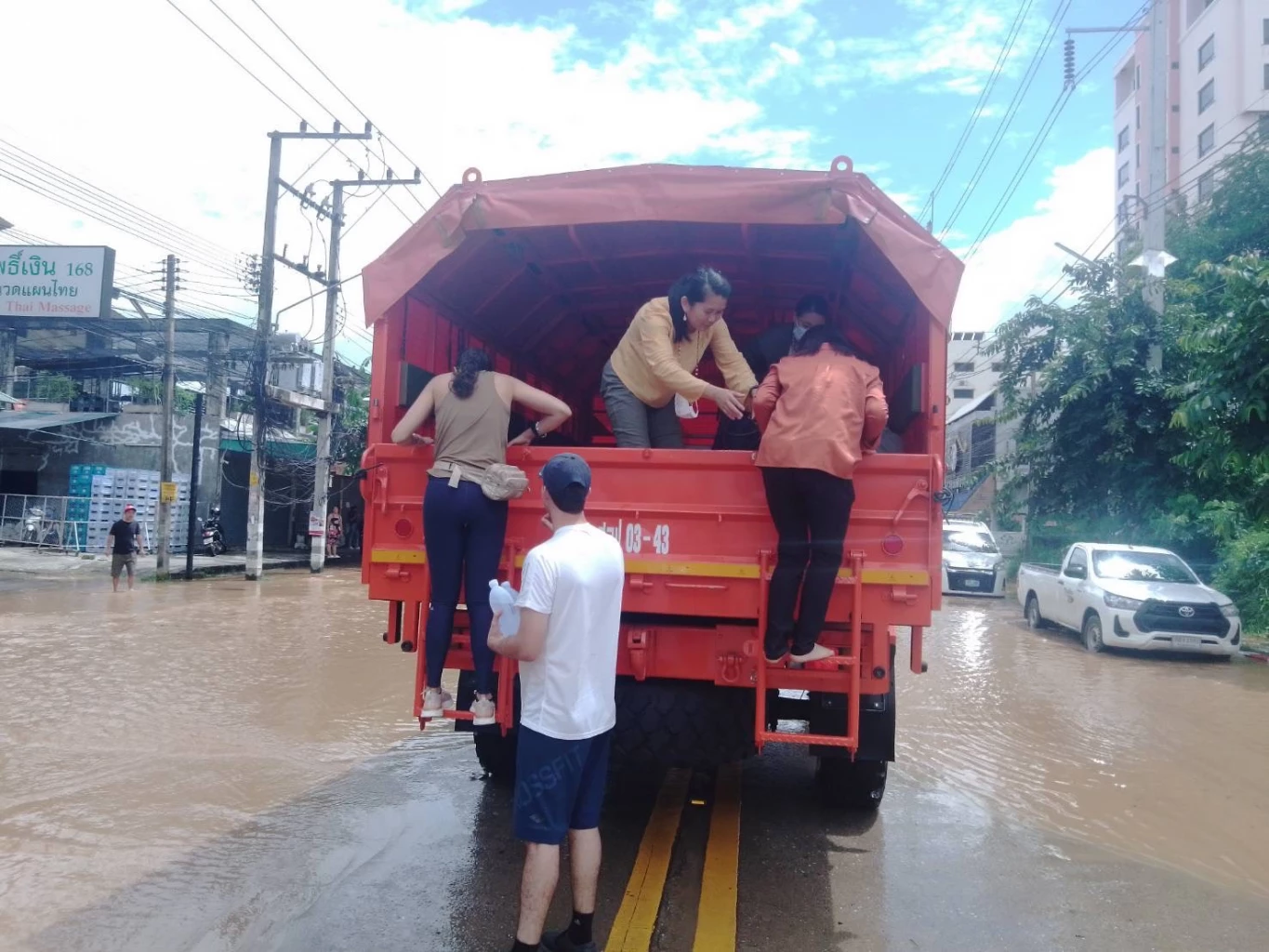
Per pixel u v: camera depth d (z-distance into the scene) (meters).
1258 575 15.35
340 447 26.61
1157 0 17.11
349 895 4.22
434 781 6.01
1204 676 11.34
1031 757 7.24
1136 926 4.21
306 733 7.19
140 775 5.98
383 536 4.64
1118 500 18.33
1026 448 19.80
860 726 4.88
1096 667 11.91
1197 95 52.81
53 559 22.05
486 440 4.26
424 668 4.53
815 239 5.62
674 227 5.63
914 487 4.15
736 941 3.94
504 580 4.41
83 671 9.39
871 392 4.07
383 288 4.80
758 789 6.15
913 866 4.85
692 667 4.40
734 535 4.27
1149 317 17.95
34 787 5.71
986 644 13.85
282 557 26.56
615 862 4.79
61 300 23.27
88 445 25.28
